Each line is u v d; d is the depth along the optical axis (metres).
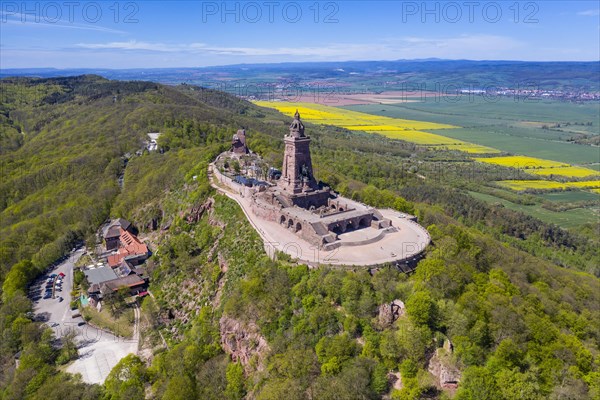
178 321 128.12
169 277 145.75
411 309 85.50
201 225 160.62
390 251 117.62
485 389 73.38
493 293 96.62
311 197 149.75
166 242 163.75
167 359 108.44
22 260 171.25
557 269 167.00
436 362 82.38
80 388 105.12
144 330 129.88
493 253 136.38
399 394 76.75
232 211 152.62
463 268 105.06
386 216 153.25
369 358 82.38
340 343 84.75
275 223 140.12
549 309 105.25
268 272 109.12
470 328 83.81
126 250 167.75
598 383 77.12
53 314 142.25
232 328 105.62
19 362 120.00
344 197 169.75
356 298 93.81
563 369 79.50
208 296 126.44
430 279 96.31
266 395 80.50
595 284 158.50
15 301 140.00
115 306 139.38
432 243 125.69
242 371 97.44
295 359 85.44
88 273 158.88
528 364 79.81
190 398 94.38
